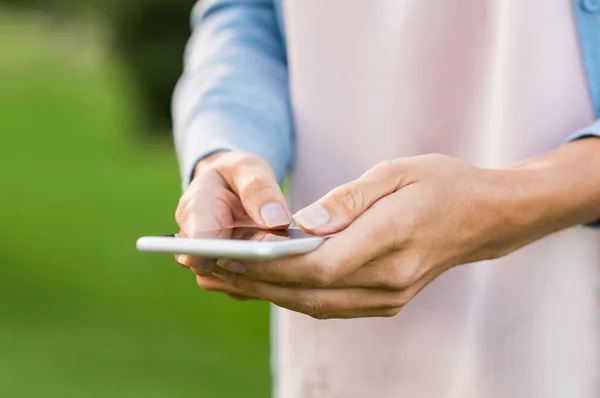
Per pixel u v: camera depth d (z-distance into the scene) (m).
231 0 2.21
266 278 1.41
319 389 2.05
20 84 21.80
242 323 7.04
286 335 2.09
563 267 1.82
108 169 13.83
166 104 14.13
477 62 1.86
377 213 1.44
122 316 7.21
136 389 5.56
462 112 1.89
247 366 6.02
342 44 1.94
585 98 1.78
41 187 12.66
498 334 1.87
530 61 1.77
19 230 10.27
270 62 2.09
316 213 1.42
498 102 1.82
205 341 6.59
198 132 1.83
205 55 2.09
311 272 1.38
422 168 1.53
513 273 1.84
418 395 1.98
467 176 1.55
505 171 1.60
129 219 10.80
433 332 1.95
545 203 1.59
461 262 1.62
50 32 26.91
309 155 2.01
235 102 1.92
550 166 1.62
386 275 1.49
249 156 1.67
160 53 13.54
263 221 1.51
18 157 14.78
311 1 1.94
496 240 1.60
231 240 1.32
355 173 1.98
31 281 8.23
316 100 1.98
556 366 1.84
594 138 1.67
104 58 22.09
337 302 1.50
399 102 1.92
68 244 9.64
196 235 1.44
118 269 8.65
